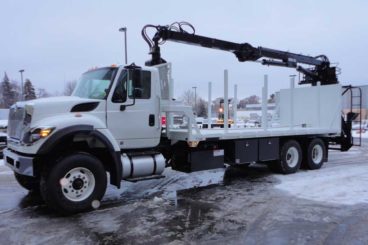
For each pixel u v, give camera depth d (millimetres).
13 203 6305
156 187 7637
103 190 5848
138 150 6781
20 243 4367
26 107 5609
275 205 6074
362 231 4727
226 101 7895
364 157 12930
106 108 6176
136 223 5121
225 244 4289
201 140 7367
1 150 13695
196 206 6047
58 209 5438
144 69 6676
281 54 10719
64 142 5695
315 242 4336
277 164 9227
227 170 9945
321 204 6121
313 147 9992
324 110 10852
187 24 8547
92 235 4633
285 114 11938
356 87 11367
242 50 9742
